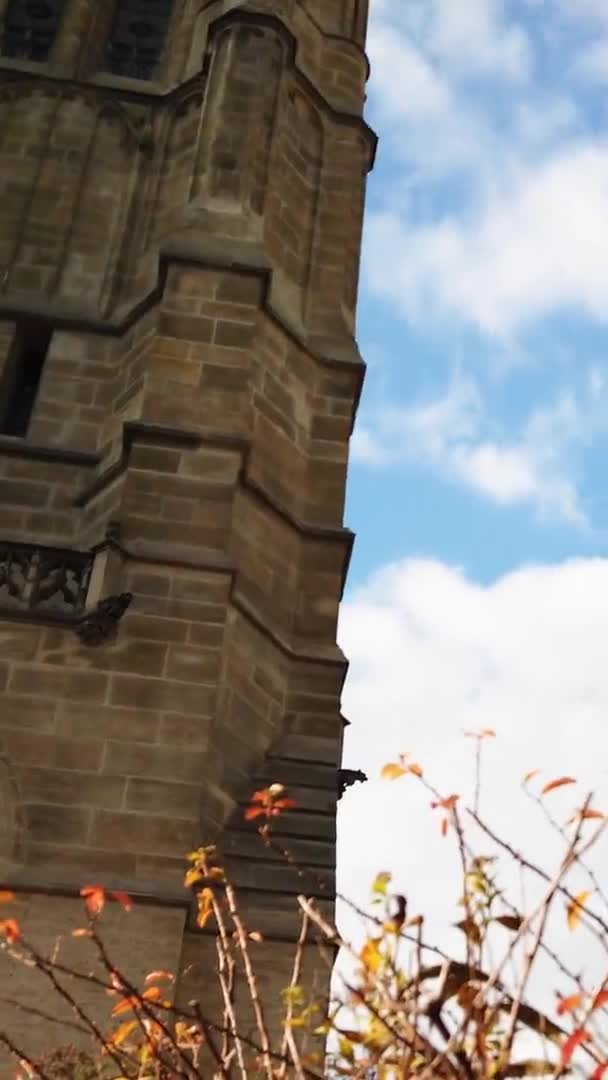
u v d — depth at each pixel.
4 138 26.97
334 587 20.64
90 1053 13.93
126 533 19.38
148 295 23.30
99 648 18.12
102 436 22.33
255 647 19.23
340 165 26.98
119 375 23.06
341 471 22.08
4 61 28.25
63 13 29.78
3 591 19.00
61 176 26.44
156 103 27.97
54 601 18.95
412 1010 7.02
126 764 17.14
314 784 18.27
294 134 26.59
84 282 24.80
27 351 24.02
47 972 8.21
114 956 15.34
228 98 25.75
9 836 16.36
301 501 21.55
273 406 21.97
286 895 16.64
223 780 17.70
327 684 19.55
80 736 17.31
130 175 26.69
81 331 23.78
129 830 16.58
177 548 19.27
